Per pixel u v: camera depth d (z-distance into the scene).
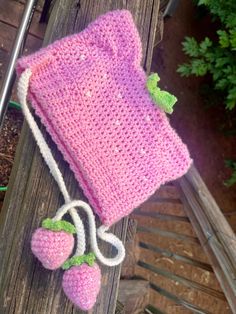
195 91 2.18
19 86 0.71
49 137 0.78
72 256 0.75
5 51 1.41
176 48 2.11
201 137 2.21
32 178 0.76
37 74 0.74
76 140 0.75
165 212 1.88
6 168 1.23
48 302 0.75
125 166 0.78
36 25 1.45
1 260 0.73
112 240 0.79
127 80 0.79
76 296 0.70
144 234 1.86
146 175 0.80
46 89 0.74
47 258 0.69
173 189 1.74
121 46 0.79
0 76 1.38
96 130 0.77
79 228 0.75
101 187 0.77
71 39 0.76
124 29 0.79
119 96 0.79
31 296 0.74
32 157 0.77
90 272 0.71
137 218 1.81
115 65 0.79
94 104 0.77
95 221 0.79
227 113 2.28
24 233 0.74
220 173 2.26
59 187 0.77
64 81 0.75
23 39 0.81
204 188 0.97
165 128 0.81
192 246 2.00
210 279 2.03
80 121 0.76
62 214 0.73
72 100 0.75
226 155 2.29
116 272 0.81
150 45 0.91
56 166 0.75
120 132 0.78
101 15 0.81
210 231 0.95
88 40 0.77
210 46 1.83
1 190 1.20
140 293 1.49
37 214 0.75
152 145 0.80
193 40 1.79
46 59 0.73
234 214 2.26
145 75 0.81
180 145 0.82
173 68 2.10
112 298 0.81
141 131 0.80
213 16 2.02
